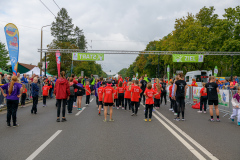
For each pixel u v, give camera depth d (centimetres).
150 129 696
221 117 983
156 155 441
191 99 1538
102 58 2655
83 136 595
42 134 617
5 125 751
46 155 438
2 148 485
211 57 3359
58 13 5516
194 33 3419
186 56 2653
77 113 1045
